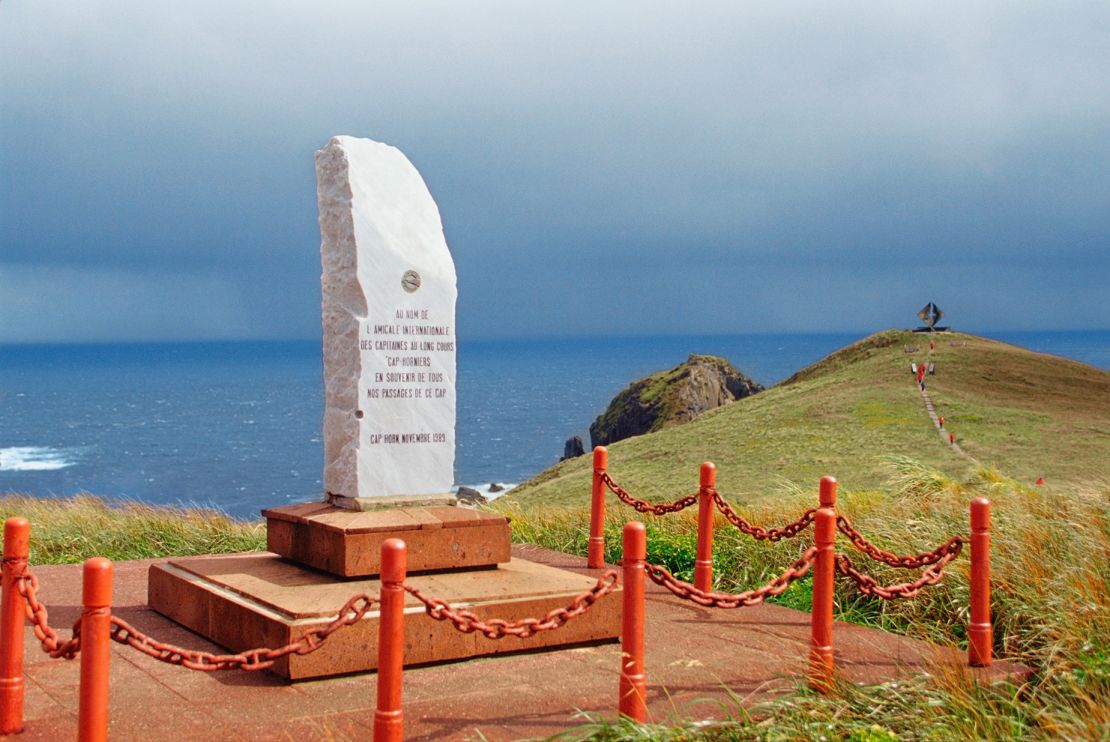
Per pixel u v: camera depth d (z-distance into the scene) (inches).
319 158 402.0
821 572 295.7
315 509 382.3
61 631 363.6
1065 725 249.0
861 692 281.1
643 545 260.4
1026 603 357.1
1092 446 1131.3
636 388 2472.9
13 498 692.7
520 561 393.4
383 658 233.5
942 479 589.3
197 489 3280.0
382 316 380.2
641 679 257.6
